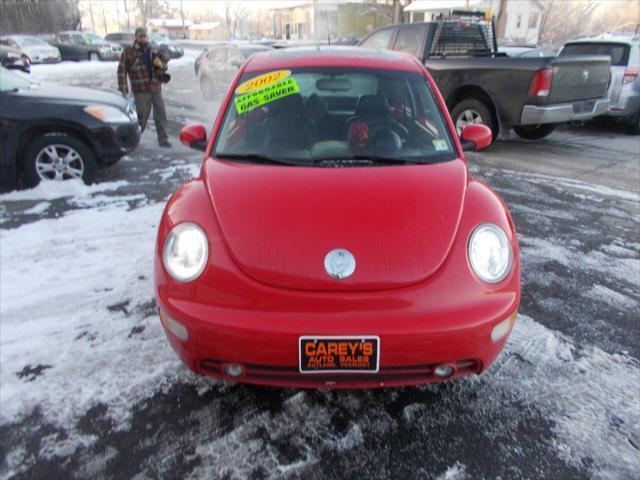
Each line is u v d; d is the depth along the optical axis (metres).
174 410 2.21
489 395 2.31
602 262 3.72
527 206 4.93
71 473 1.90
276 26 51.19
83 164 5.23
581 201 5.09
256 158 2.63
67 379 2.38
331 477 1.90
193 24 67.44
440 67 7.45
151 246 3.86
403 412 2.21
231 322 1.86
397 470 1.93
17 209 4.63
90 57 27.50
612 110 8.40
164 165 6.27
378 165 2.56
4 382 2.36
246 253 1.96
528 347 2.66
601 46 8.55
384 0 33.81
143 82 6.96
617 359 2.57
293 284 1.89
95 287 3.25
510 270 2.04
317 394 2.32
